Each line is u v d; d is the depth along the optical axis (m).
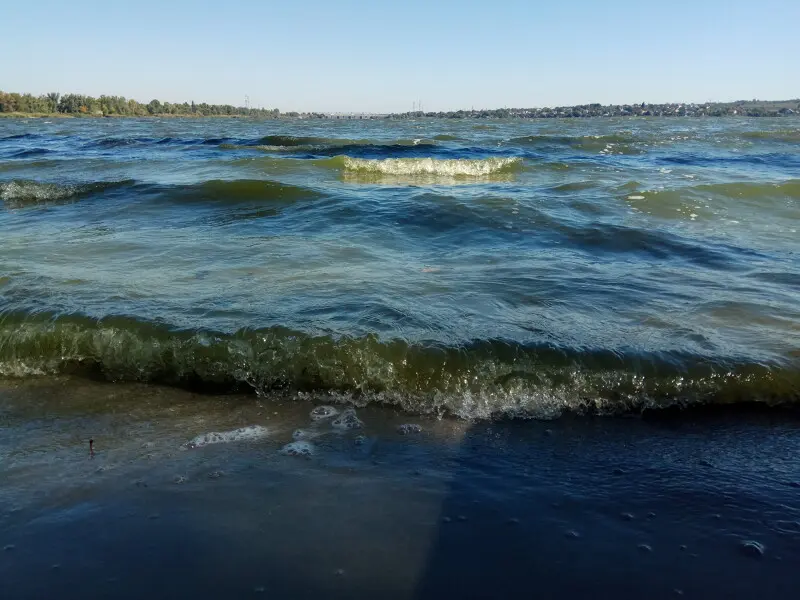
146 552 2.30
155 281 5.29
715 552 2.31
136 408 3.57
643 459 3.00
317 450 3.10
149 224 8.17
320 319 4.29
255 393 3.73
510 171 14.30
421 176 13.71
